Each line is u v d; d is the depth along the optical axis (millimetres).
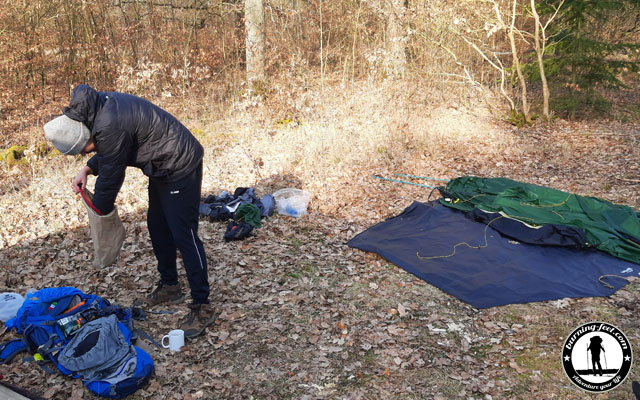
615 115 10641
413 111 10172
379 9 11070
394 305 4332
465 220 5879
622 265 4848
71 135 3121
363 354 3691
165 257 4043
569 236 5184
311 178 7250
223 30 13469
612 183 7035
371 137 8664
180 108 10102
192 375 3428
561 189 6910
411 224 5871
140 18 12859
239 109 9664
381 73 11117
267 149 8258
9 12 9977
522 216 5672
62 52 11469
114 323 3465
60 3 10992
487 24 10211
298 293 4496
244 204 5773
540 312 4156
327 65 12922
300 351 3727
